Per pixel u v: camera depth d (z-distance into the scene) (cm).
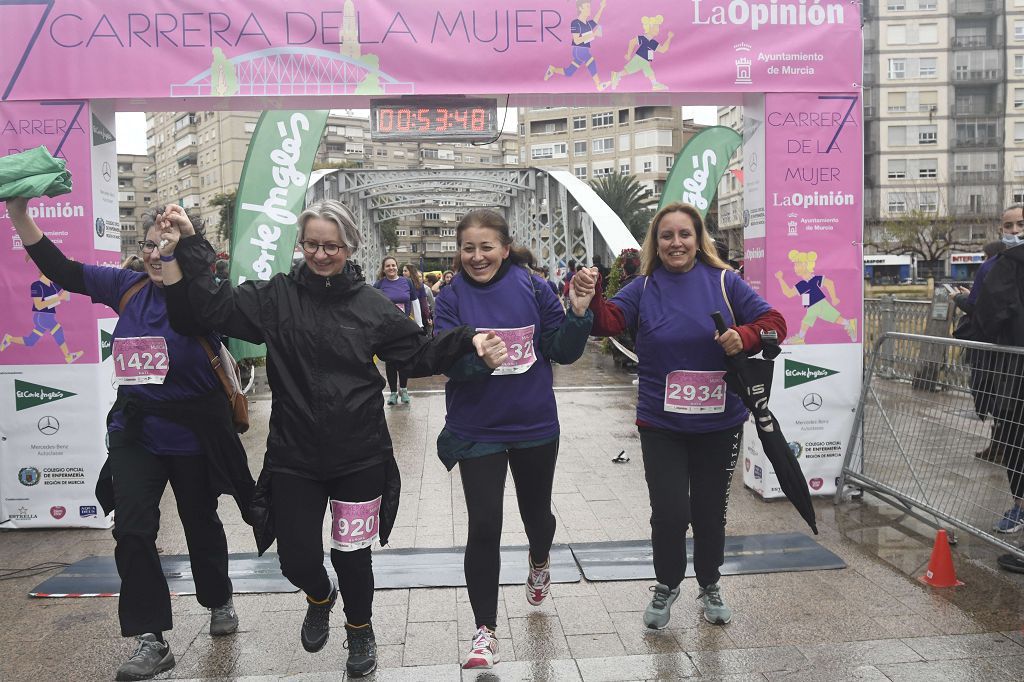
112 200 575
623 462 695
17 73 536
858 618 380
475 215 345
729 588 419
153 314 339
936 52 6669
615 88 559
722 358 356
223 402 349
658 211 376
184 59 539
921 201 6669
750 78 566
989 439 471
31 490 547
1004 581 423
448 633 369
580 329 337
